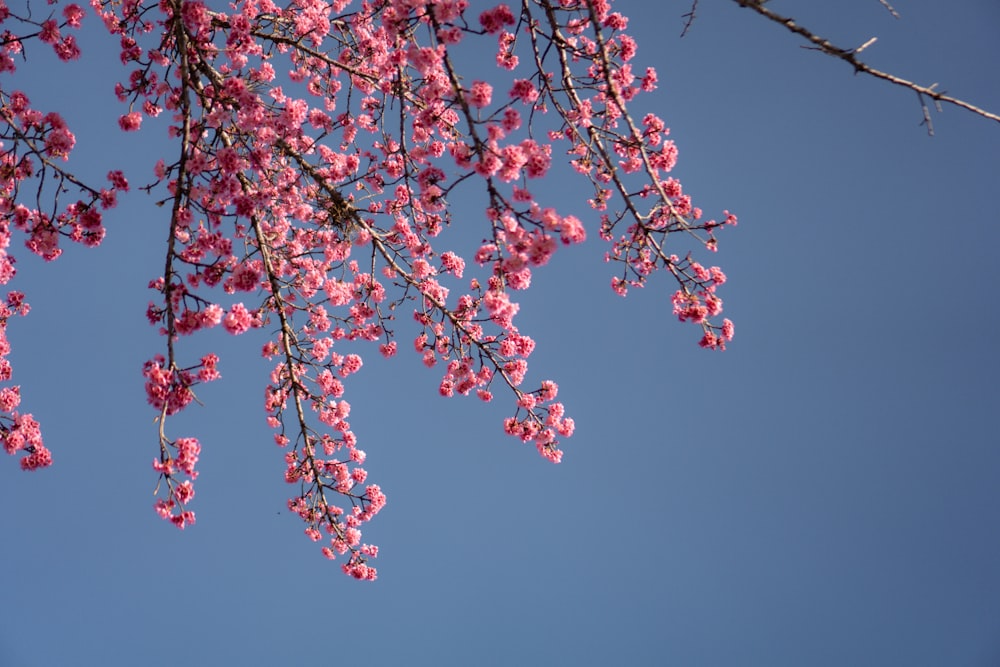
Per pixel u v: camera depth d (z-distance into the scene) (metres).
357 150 8.32
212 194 6.12
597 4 6.32
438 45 5.23
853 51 3.94
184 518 5.60
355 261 7.95
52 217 6.00
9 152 6.00
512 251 5.38
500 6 5.45
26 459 6.36
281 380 7.19
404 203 7.72
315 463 6.93
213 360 5.45
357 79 7.90
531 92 5.68
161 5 6.66
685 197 6.36
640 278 6.50
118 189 6.12
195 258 6.45
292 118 6.64
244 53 7.14
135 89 6.92
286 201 6.88
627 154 6.51
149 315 5.75
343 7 8.06
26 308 7.21
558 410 7.09
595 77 6.41
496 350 7.01
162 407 5.36
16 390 6.55
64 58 6.87
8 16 6.53
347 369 7.94
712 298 5.82
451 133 7.53
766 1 4.05
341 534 6.97
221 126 6.00
